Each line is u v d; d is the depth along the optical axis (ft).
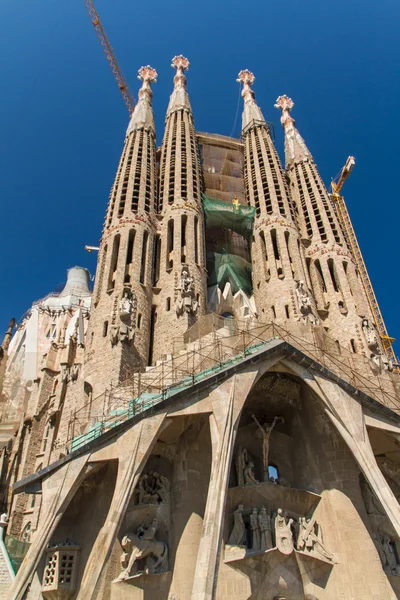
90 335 133.39
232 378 99.04
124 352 122.11
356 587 94.43
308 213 190.80
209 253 191.52
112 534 79.05
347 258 171.63
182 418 99.30
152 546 91.09
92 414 112.98
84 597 72.59
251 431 115.85
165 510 97.04
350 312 153.99
